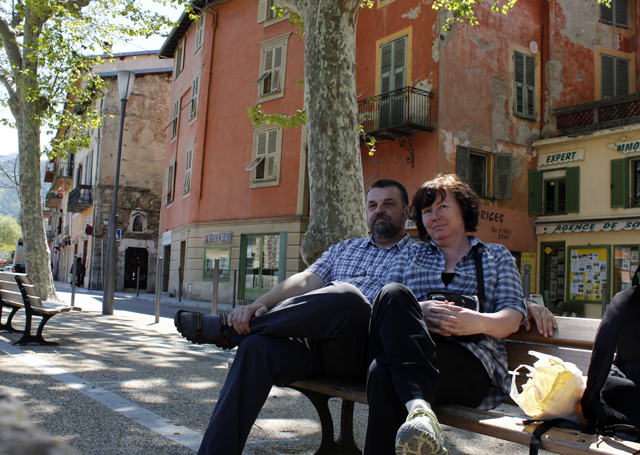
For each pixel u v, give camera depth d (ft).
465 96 58.03
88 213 111.86
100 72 102.58
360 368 9.09
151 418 11.68
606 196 57.26
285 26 68.13
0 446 1.04
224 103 73.87
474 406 8.58
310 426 12.37
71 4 47.32
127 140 104.53
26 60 49.78
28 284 21.50
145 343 25.16
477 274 9.63
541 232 61.62
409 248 10.73
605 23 66.13
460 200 10.14
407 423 6.26
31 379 14.97
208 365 19.90
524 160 62.34
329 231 26.23
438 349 8.34
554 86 63.41
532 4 64.54
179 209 82.74
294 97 66.18
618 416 6.96
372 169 61.93
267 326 8.47
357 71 65.05
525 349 9.26
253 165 67.62
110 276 42.24
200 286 72.95
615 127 56.49
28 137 49.78
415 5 59.26
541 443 6.56
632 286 7.38
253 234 67.92
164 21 52.54
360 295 8.98
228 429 7.63
